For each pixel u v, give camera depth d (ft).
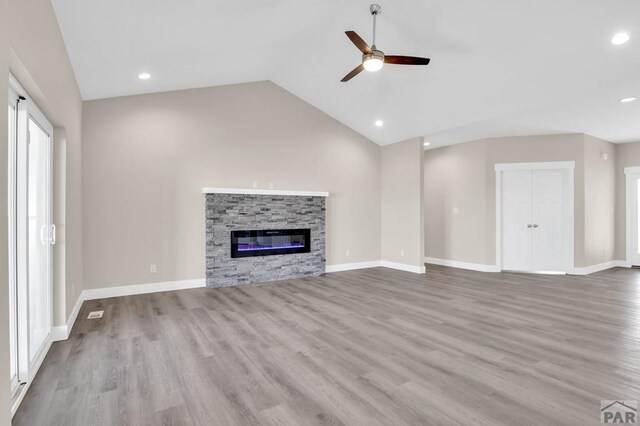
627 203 23.73
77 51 11.39
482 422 6.31
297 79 19.12
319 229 21.21
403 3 12.05
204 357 9.21
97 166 15.56
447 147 24.56
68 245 11.25
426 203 25.90
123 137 16.15
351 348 9.79
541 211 21.72
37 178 9.56
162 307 14.05
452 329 11.34
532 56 12.78
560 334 10.84
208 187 18.08
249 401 7.06
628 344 10.00
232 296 15.88
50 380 7.97
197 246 17.76
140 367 8.63
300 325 11.78
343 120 22.34
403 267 22.75
